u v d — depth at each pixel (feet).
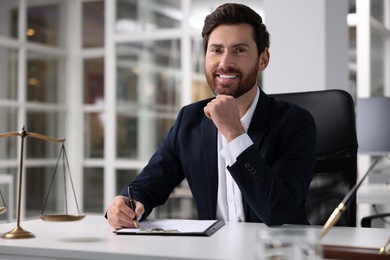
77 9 24.85
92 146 24.68
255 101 5.78
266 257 2.56
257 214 5.08
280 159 5.58
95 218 5.73
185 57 22.86
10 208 15.93
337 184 6.27
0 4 22.41
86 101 24.85
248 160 4.87
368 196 11.21
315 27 12.01
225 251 3.75
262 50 5.77
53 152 24.62
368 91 18.47
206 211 5.71
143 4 23.59
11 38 22.77
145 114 23.66
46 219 4.63
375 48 19.27
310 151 5.66
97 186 24.57
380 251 3.62
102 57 24.61
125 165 24.03
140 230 4.64
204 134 5.82
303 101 6.60
